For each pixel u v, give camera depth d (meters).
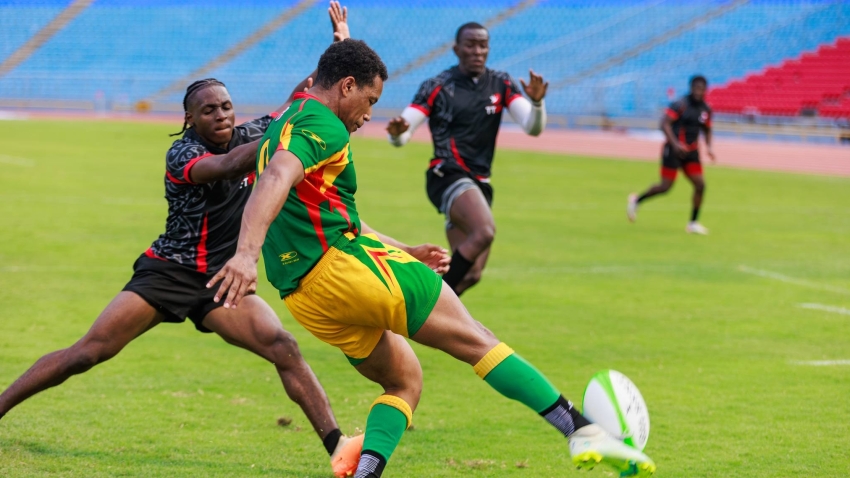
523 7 164.62
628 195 67.44
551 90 141.88
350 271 13.40
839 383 23.11
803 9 144.88
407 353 15.12
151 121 136.12
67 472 15.91
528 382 13.78
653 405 21.06
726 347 26.77
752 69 134.75
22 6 178.12
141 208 52.47
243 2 173.12
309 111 13.30
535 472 16.80
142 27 170.75
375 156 92.94
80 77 159.88
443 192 27.48
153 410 19.97
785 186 75.06
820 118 119.31
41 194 56.50
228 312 16.80
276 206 12.20
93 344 16.28
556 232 49.31
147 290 16.44
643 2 158.62
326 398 16.42
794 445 18.38
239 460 17.02
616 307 31.98
